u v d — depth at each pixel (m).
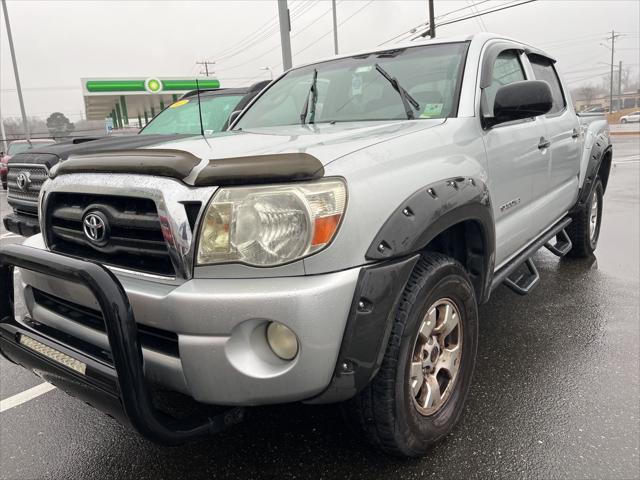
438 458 2.39
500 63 3.49
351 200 1.87
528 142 3.35
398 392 2.09
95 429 2.78
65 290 2.23
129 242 2.01
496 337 3.64
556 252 4.48
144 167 1.91
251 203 1.79
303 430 2.64
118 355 1.74
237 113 3.93
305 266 1.80
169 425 1.84
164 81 23.05
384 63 3.37
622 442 2.46
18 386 3.30
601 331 3.68
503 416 2.69
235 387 1.83
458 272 2.36
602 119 5.55
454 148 2.54
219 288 1.79
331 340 1.83
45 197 2.34
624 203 8.76
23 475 2.43
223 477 2.35
